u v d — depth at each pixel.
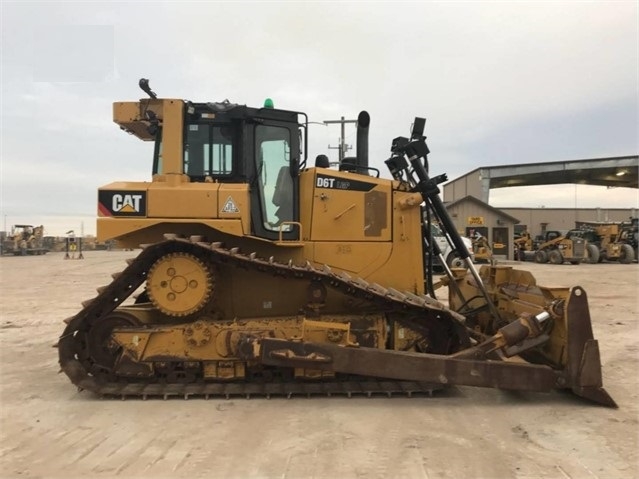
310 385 5.05
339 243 5.60
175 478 3.32
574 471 3.43
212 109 5.27
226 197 4.93
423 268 5.84
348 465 3.50
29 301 12.55
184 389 4.93
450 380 4.66
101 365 5.06
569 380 4.69
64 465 3.52
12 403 4.82
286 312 5.48
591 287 15.12
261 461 3.57
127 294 5.11
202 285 4.89
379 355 4.71
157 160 5.53
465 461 3.57
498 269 6.25
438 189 5.79
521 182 47.78
